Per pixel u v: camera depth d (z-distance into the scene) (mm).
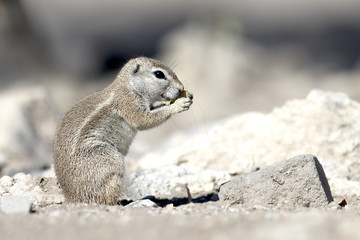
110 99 17391
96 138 16625
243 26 73438
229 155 20641
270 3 82062
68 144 16219
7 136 28828
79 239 10523
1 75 49594
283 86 51594
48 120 31609
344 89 48500
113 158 16547
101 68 61375
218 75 49562
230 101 46062
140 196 18234
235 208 14102
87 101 17438
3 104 30859
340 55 65875
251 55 57812
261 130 20922
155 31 71750
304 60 63438
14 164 26547
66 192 16156
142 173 18953
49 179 17578
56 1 71188
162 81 17984
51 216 12547
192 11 74625
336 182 17719
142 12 77000
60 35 62906
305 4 83000
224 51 52031
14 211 13078
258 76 52906
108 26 71500
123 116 17453
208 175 18656
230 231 10523
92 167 16078
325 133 19906
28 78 50938
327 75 57312
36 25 56344
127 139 17797
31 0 58688
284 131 20359
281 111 20969
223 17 55406
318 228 10039
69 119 16750
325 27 75250
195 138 22016
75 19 69750
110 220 11953
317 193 15211
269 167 15688
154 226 11234
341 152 19656
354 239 9461
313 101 20844
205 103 45531
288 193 15359
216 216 12281
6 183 17078
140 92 17844
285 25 76125
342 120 20156
